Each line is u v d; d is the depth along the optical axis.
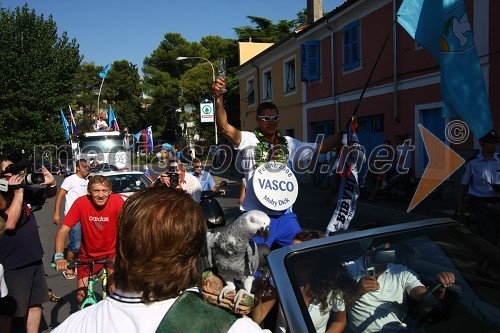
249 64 27.94
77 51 29.55
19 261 4.16
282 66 23.86
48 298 4.51
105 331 1.51
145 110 57.31
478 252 2.85
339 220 4.16
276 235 3.81
